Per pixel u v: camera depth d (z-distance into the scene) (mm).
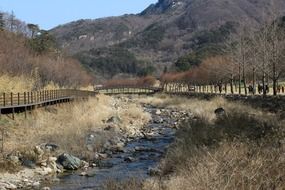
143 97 101312
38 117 36250
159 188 13508
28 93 38906
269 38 52250
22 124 32969
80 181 19984
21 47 92250
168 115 54125
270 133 18141
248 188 10648
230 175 11250
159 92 111875
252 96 49219
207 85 99625
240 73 63906
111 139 31469
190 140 21375
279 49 49188
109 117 44281
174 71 151375
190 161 15734
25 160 22844
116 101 81438
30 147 24703
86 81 134500
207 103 58031
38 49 116500
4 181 19781
